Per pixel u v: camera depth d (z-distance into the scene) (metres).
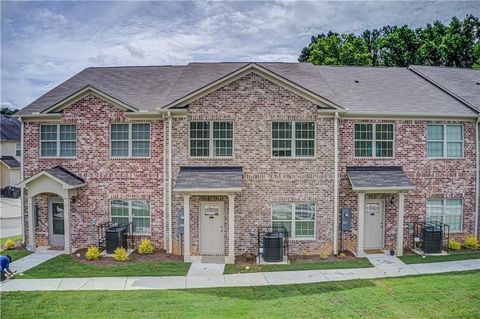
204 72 20.73
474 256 16.77
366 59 42.91
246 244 17.14
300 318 10.53
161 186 17.91
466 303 11.52
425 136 18.22
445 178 18.42
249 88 17.03
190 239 16.84
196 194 16.23
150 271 14.81
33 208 17.84
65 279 13.87
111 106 17.95
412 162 18.16
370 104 18.22
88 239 18.19
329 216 17.33
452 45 41.88
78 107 18.09
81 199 18.16
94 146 18.09
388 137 18.02
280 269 15.06
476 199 18.67
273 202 17.20
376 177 17.30
